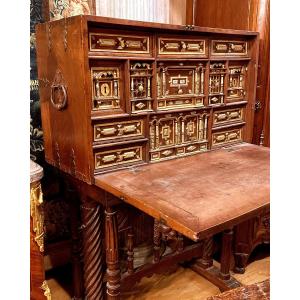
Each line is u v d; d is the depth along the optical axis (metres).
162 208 0.91
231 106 1.59
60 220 1.80
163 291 1.74
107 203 1.23
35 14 1.50
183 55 1.34
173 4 1.89
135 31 1.20
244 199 0.97
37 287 1.22
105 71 1.18
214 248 1.93
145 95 1.29
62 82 1.21
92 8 1.63
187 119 1.43
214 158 1.40
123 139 1.25
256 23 1.60
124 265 1.62
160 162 1.35
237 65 1.58
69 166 1.27
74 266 1.57
